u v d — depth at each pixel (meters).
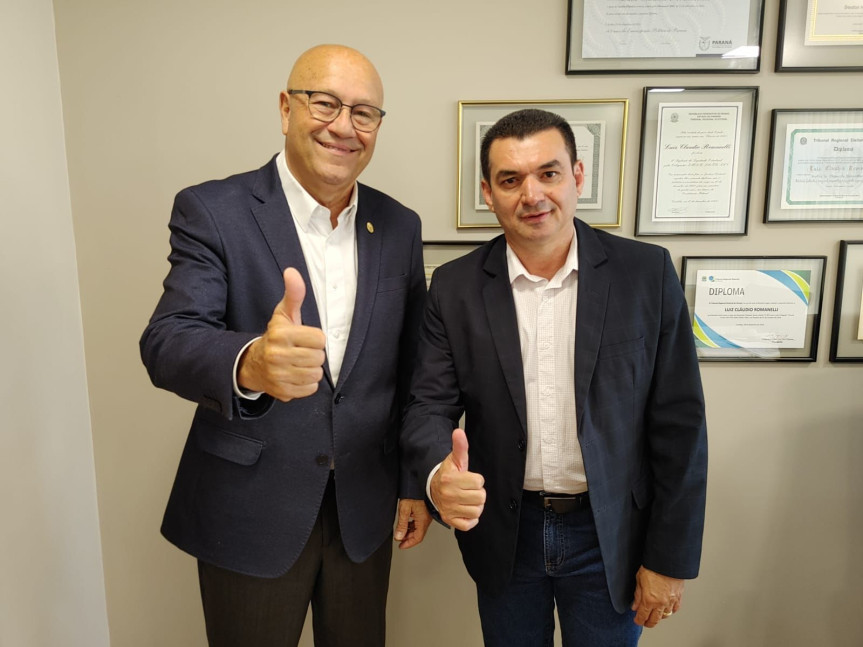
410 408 1.23
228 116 1.58
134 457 1.71
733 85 1.54
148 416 1.70
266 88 1.57
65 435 1.59
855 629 1.74
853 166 1.56
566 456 1.16
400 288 1.25
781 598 1.73
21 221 1.41
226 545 1.14
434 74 1.56
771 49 1.53
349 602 1.29
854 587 1.72
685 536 1.15
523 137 1.06
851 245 1.59
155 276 1.64
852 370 1.64
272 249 1.12
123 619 1.78
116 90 1.57
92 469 1.71
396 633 1.78
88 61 1.56
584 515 1.18
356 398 1.18
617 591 1.16
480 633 1.77
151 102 1.57
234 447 1.13
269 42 1.55
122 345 1.67
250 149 1.59
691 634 1.76
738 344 1.63
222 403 0.88
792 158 1.56
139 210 1.61
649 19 1.52
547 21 1.54
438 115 1.58
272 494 1.14
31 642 1.44
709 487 1.70
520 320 1.18
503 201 1.09
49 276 1.52
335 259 1.19
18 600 1.39
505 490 1.17
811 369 1.65
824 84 1.54
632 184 1.59
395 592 1.76
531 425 1.16
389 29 1.55
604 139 1.57
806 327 1.62
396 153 1.59
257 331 1.13
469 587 1.75
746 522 1.71
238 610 1.19
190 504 1.18
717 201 1.58
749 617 1.74
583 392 1.10
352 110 1.08
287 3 1.54
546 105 1.56
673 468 1.17
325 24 1.55
